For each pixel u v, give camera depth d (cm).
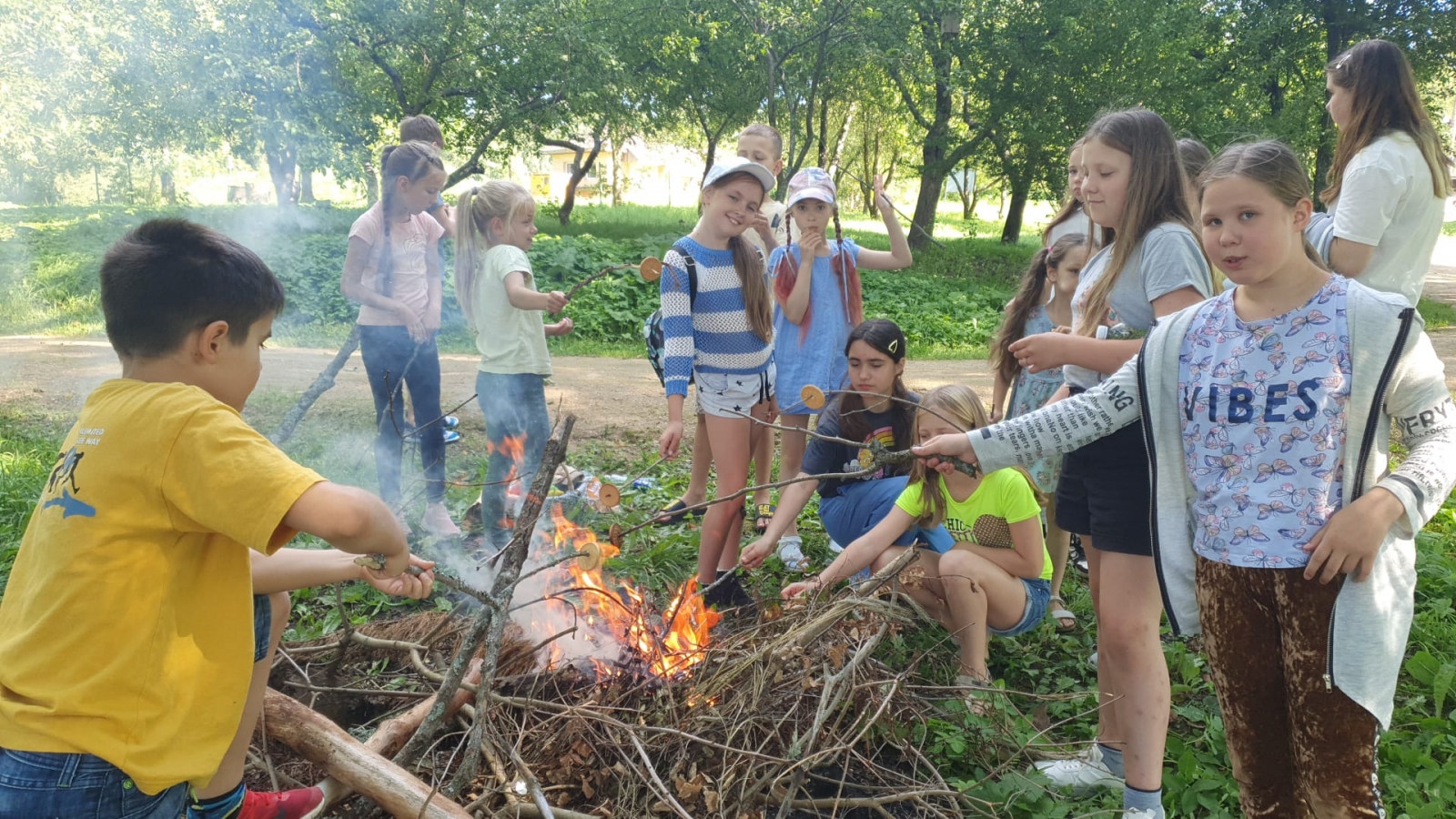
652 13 2114
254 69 1628
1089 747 294
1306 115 1895
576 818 239
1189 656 345
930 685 305
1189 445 224
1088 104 1947
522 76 1967
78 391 814
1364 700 199
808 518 515
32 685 174
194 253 185
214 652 183
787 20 1989
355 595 404
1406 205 331
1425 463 195
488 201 450
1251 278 207
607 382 939
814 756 249
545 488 277
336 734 233
